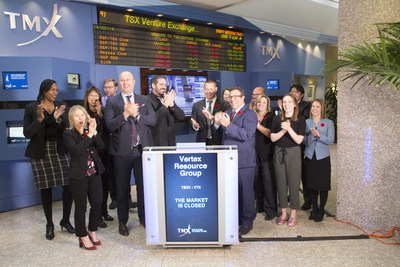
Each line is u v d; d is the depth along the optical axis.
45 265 2.88
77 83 4.89
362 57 2.84
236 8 6.90
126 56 5.66
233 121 3.40
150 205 3.04
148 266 2.82
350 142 3.59
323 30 9.38
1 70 4.20
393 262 2.78
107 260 2.95
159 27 6.04
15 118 4.31
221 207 3.00
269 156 3.84
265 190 3.89
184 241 3.08
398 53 2.77
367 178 3.49
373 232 3.42
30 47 4.59
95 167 3.13
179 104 6.39
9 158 4.31
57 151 3.49
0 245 3.33
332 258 2.88
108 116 3.45
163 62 6.16
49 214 3.48
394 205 3.32
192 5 6.40
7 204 4.41
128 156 3.44
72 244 3.32
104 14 5.35
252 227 3.61
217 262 2.86
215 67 7.03
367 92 3.41
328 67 3.08
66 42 4.95
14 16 4.42
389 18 3.20
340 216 3.78
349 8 3.48
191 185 3.01
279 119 3.69
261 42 7.99
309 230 3.53
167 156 2.99
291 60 8.77
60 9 4.86
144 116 3.49
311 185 3.71
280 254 2.98
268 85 7.65
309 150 3.75
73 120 2.98
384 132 3.33
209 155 2.97
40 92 3.41
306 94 9.49
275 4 7.27
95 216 3.23
